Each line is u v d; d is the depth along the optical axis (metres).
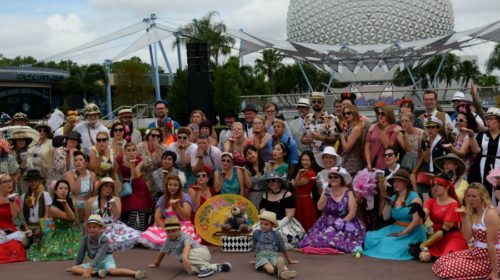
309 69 81.00
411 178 9.59
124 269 7.82
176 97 34.22
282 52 56.81
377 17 59.72
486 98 34.31
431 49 56.09
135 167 10.58
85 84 80.69
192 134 11.86
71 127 12.65
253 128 10.96
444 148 9.95
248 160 10.45
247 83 64.62
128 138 12.23
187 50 19.94
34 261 9.04
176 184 9.73
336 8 60.88
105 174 10.47
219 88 36.84
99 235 7.94
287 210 9.52
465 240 8.04
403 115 10.27
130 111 12.40
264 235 8.04
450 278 7.23
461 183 9.40
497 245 7.16
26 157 11.66
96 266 7.93
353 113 10.79
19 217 9.86
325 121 11.31
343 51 53.25
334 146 11.09
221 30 63.91
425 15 60.69
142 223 10.64
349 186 9.39
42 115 77.38
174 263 8.59
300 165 10.44
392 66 59.84
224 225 9.27
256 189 10.34
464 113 10.12
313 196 10.01
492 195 9.35
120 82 73.50
